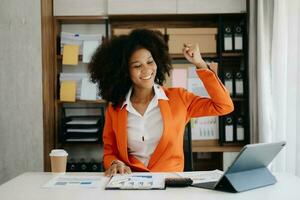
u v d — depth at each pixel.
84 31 3.35
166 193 1.21
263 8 2.68
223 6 3.05
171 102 1.78
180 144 1.75
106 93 1.81
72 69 3.36
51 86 3.03
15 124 2.87
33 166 2.87
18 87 2.87
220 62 3.06
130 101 1.79
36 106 2.87
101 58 1.85
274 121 2.52
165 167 1.67
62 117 3.26
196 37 3.11
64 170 1.57
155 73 1.78
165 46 1.88
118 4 3.06
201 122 3.21
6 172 2.86
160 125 1.73
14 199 1.16
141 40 1.78
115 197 1.16
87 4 3.07
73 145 3.31
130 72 1.74
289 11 2.21
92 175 1.51
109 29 3.31
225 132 3.07
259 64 2.70
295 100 2.20
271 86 2.61
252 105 2.88
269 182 1.32
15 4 2.85
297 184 1.33
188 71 3.19
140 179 1.39
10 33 2.86
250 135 2.97
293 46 2.19
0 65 2.86
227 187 1.25
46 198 1.16
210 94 1.72
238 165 1.23
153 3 3.06
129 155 1.74
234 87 3.07
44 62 2.87
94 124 3.07
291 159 2.22
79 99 3.09
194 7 3.06
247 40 3.03
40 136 2.87
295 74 2.19
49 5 3.01
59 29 3.27
